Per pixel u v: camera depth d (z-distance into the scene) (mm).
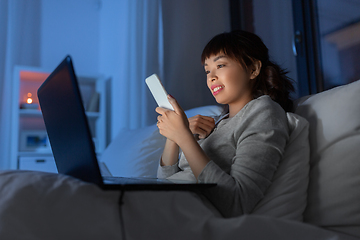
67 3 3049
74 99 605
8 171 645
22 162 2268
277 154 792
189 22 2607
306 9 2057
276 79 1070
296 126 861
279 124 840
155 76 951
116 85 2791
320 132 883
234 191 739
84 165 632
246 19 2623
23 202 542
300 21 2080
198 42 2617
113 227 547
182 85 2512
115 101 2811
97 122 2824
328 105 909
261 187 755
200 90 2568
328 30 1926
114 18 2861
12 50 2605
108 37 2988
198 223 605
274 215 750
